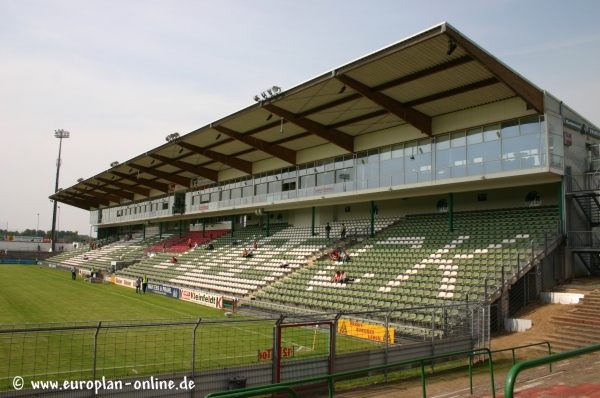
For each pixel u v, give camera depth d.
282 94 24.89
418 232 28.69
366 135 30.22
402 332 17.30
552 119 21.94
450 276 22.19
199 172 45.28
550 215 23.66
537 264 20.78
